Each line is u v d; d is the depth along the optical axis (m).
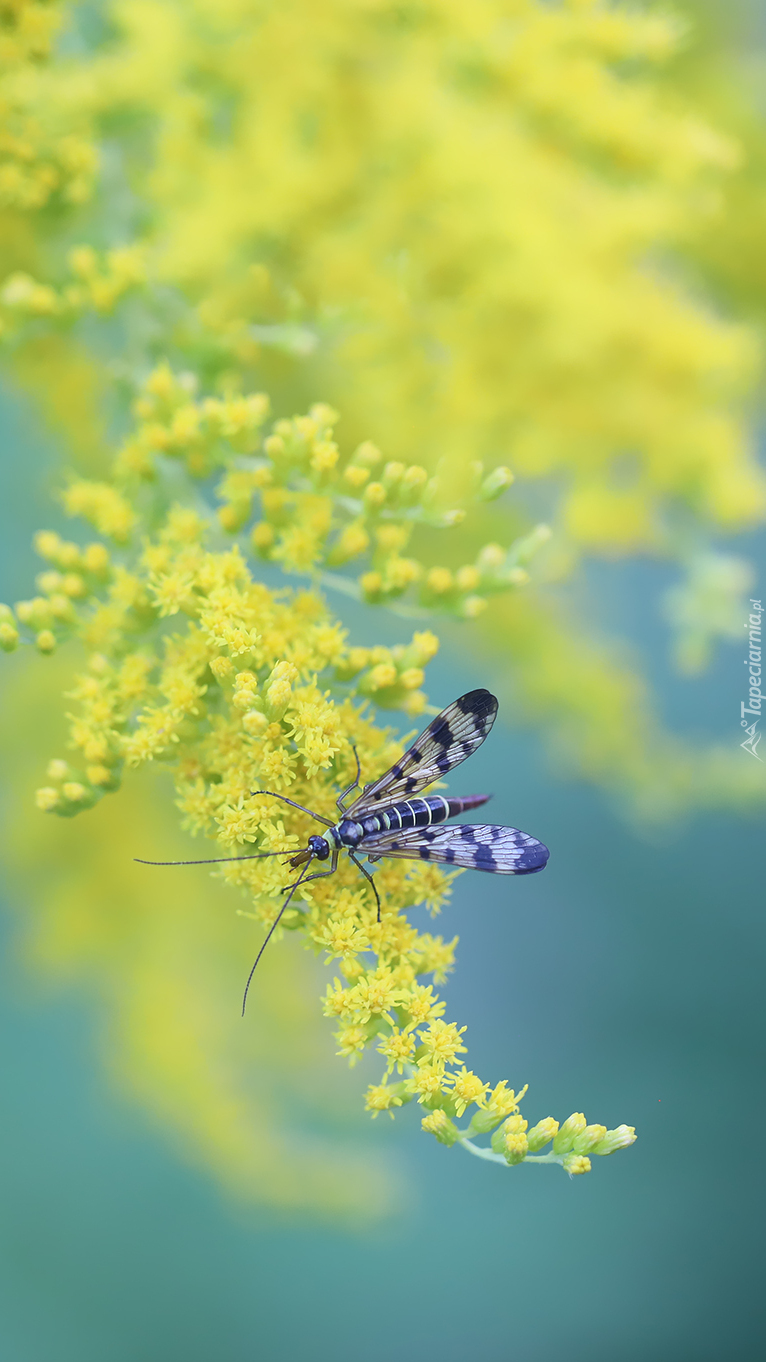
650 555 0.35
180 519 0.29
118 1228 0.59
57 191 0.32
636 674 0.42
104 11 0.33
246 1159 0.38
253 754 0.27
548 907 0.72
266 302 0.33
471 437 0.34
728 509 0.33
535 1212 0.66
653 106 0.32
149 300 0.31
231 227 0.32
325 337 0.33
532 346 0.33
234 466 0.29
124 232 0.32
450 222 0.32
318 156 0.32
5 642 0.29
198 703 0.28
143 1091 0.39
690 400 0.33
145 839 0.37
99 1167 0.58
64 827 0.37
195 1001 0.39
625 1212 0.67
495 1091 0.27
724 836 0.73
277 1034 0.42
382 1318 0.62
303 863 0.27
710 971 0.72
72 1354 0.58
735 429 0.34
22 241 0.32
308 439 0.29
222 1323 0.60
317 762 0.27
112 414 0.32
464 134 0.32
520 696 0.41
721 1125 0.69
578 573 0.44
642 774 0.40
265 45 0.32
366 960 0.27
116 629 0.29
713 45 0.43
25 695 0.37
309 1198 0.39
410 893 0.28
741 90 0.42
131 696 0.28
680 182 0.32
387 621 0.41
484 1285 0.64
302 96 0.32
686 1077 0.70
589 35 0.32
